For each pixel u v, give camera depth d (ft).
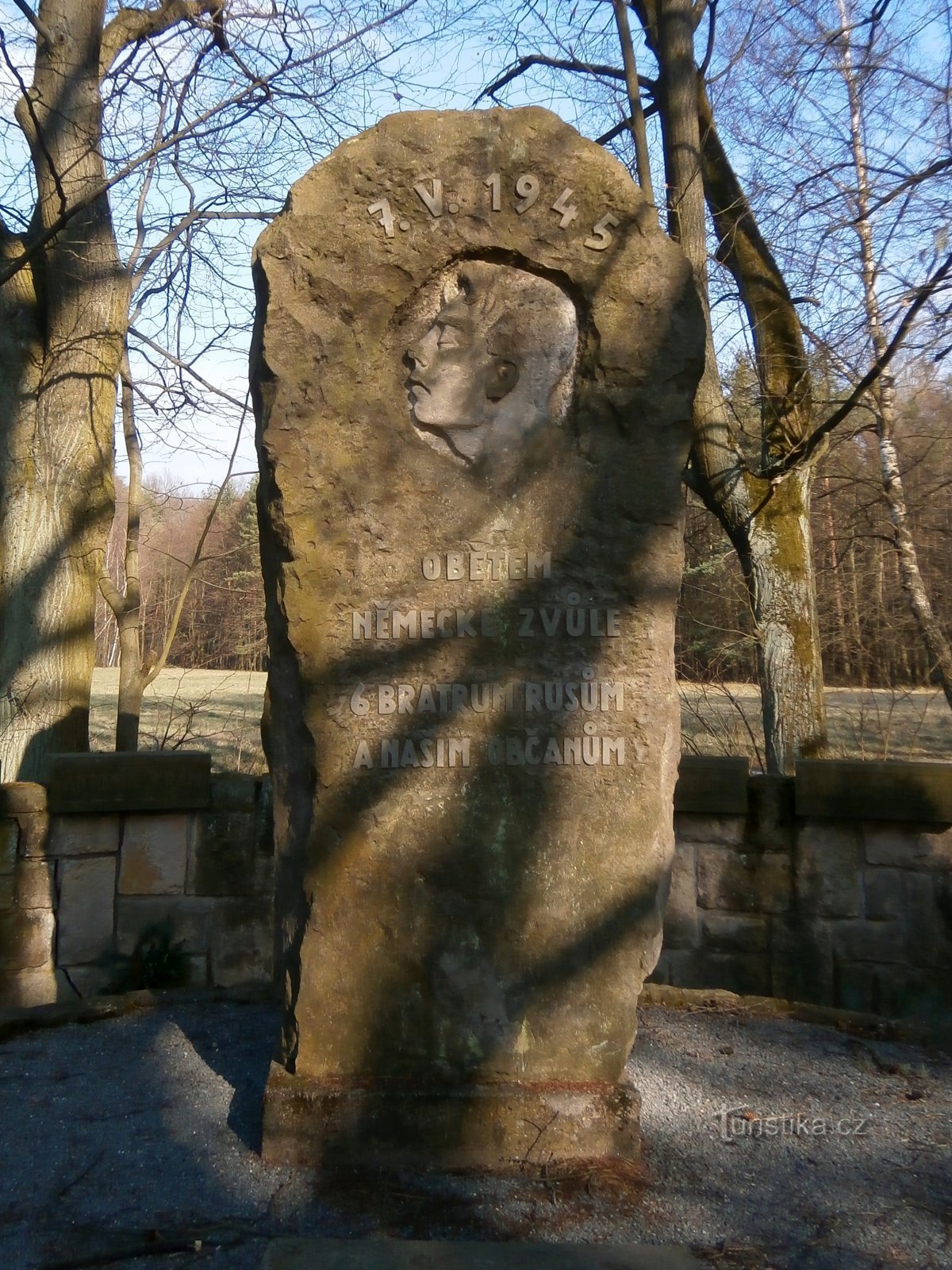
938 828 16.56
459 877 10.68
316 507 10.83
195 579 33.14
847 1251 9.09
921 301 22.29
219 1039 13.47
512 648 10.89
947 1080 12.79
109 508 24.99
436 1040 10.57
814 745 26.55
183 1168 10.23
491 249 11.03
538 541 10.98
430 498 10.96
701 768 17.19
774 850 17.15
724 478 27.22
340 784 10.72
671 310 10.98
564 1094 10.44
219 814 17.48
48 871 16.90
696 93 26.89
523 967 10.65
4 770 23.61
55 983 16.80
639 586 10.98
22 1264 8.77
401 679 10.83
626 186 11.05
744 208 27.66
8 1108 11.50
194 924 17.35
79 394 24.35
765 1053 13.52
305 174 10.95
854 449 33.78
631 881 10.80
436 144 10.96
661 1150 10.76
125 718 27.84
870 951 16.75
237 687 59.67
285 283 10.85
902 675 35.42
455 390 10.99
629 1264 8.68
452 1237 9.14
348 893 10.62
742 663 37.65
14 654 24.08
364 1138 10.28
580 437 11.06
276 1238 9.04
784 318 28.45
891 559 34.27
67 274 24.18
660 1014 14.94
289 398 10.81
